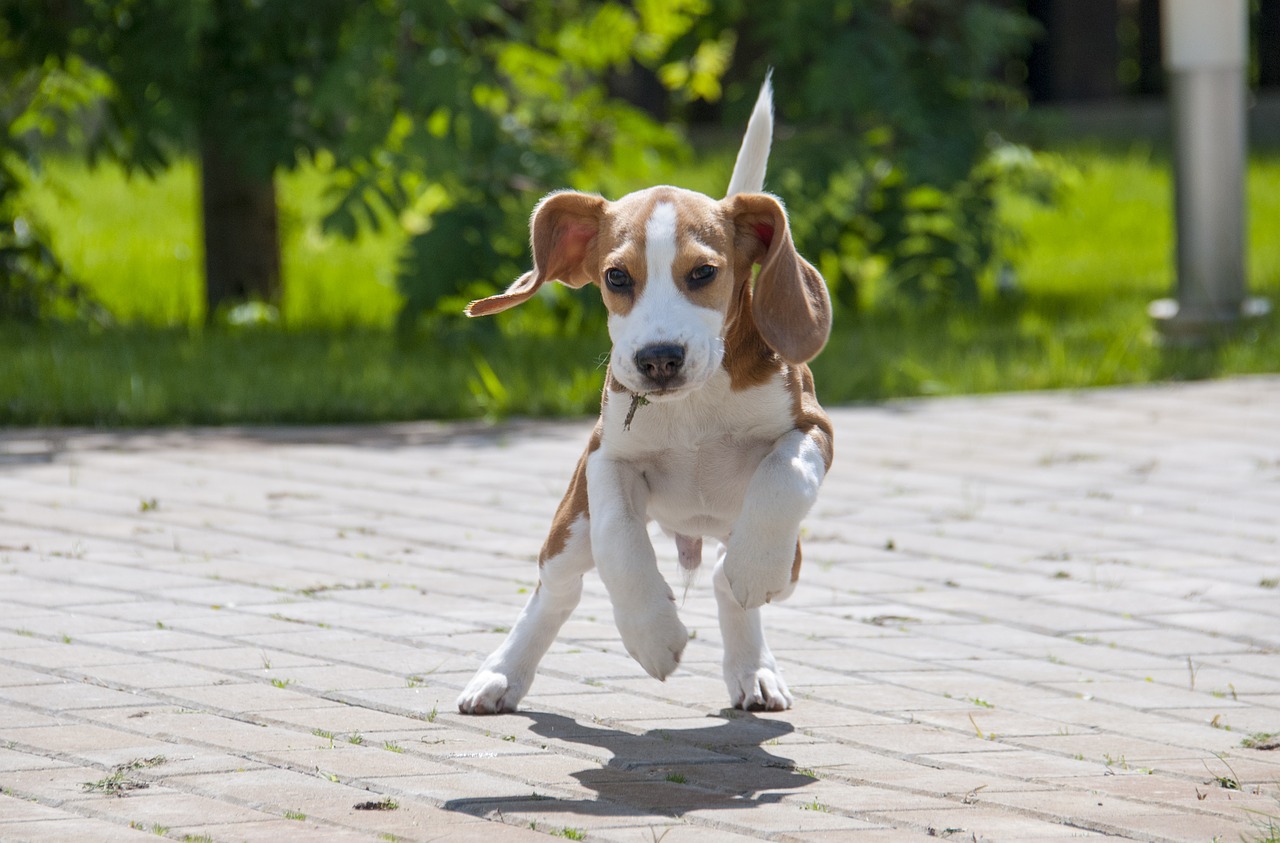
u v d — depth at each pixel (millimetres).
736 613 5660
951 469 10016
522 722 5332
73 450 10359
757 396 5051
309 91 14180
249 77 14227
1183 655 6297
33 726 5109
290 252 19750
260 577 7297
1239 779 4785
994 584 7410
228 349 13562
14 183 15266
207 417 11422
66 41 14516
